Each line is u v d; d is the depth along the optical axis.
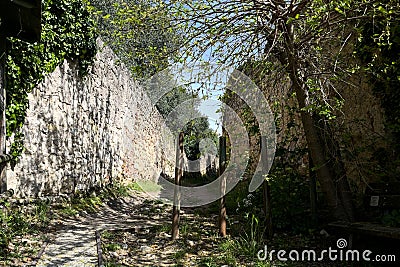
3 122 4.25
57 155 7.09
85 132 8.55
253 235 4.80
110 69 10.47
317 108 4.45
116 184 10.71
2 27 4.17
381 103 5.10
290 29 4.75
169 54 5.03
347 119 5.80
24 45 5.70
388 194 4.66
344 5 3.96
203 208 8.02
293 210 5.32
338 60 5.00
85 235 5.20
